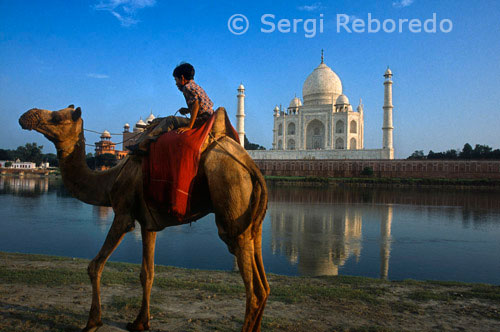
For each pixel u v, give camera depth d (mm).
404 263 11984
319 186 65625
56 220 20453
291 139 94188
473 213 28516
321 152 81750
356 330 4594
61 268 7598
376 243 15680
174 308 5250
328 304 5672
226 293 6102
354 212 27984
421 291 6562
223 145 3936
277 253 13203
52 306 5121
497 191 55469
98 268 4098
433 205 34688
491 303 5930
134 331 4344
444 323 4973
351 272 10656
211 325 4582
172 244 14141
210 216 23375
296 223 21750
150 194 3990
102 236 15711
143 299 4398
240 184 3768
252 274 3781
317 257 12617
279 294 6160
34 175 91250
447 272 10898
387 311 5418
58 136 4219
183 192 3771
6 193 38594
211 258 11867
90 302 5379
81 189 4445
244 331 3674
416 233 18766
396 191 54812
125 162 4293
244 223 3748
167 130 4266
